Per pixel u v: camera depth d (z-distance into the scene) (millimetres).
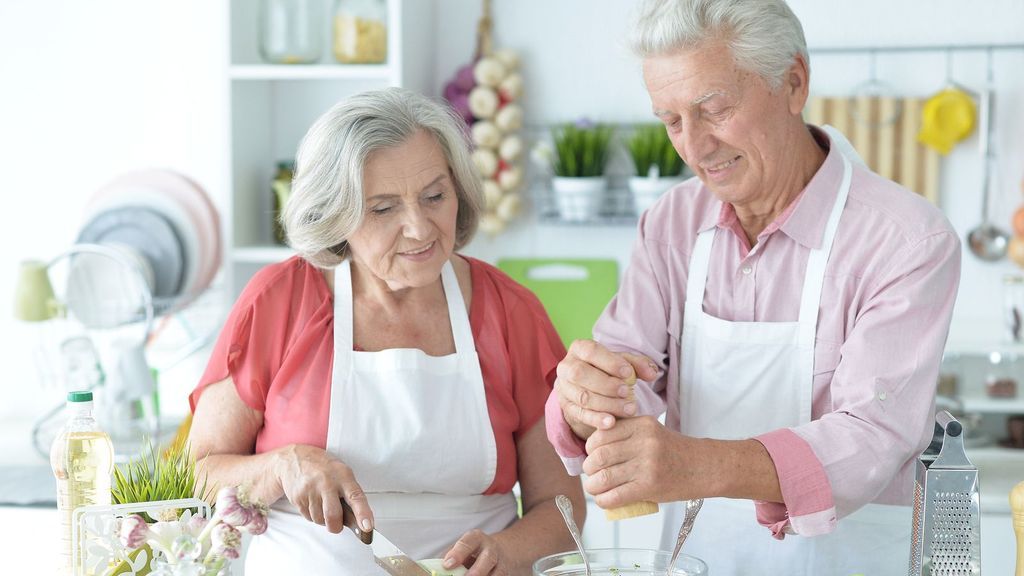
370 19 2775
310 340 1599
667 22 1359
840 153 1533
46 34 3109
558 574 1293
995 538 2410
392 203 1487
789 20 1398
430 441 1585
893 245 1449
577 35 2969
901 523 1511
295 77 2789
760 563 1568
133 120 3102
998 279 2822
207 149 3078
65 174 3137
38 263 2721
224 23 2785
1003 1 2775
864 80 2840
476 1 3008
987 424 2836
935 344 1407
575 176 2883
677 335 1656
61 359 2727
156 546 1277
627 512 1286
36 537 1893
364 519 1384
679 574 1268
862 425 1353
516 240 3035
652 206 1707
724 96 1372
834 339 1500
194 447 1624
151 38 3074
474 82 2928
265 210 3023
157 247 2758
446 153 1534
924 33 2809
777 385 1542
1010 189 2805
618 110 2969
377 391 1584
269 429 1602
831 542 1529
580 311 3020
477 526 1621
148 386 2650
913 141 2814
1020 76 2781
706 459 1281
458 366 1612
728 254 1591
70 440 1353
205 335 2850
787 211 1507
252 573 1638
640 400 1599
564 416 1391
